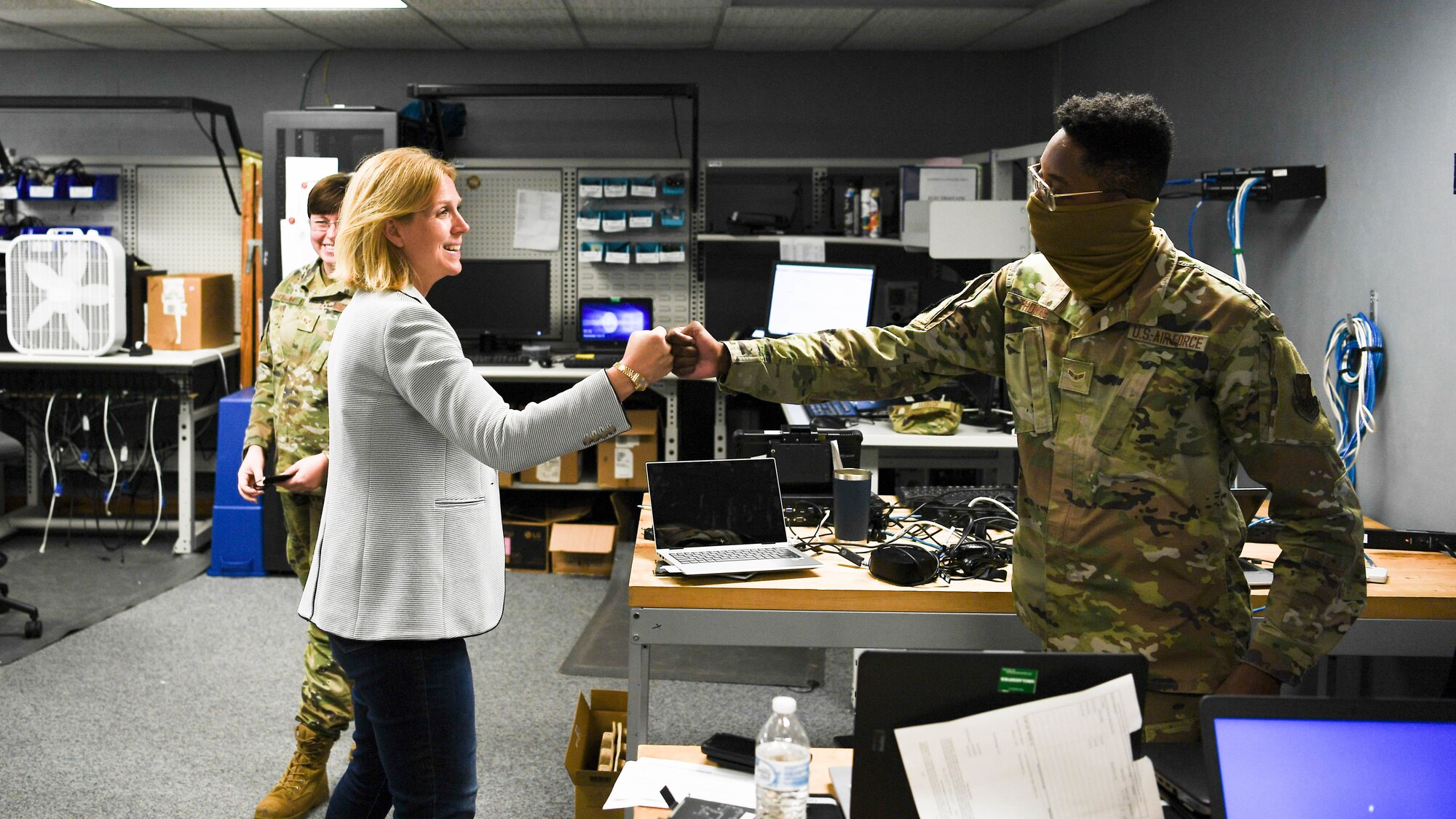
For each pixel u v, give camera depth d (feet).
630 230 16.30
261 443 8.32
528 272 16.02
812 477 8.35
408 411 5.11
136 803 8.21
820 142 16.94
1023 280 5.18
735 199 16.56
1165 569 4.73
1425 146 7.84
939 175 13.35
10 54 16.84
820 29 15.05
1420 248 7.89
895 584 6.48
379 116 14.03
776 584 6.44
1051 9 13.46
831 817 3.85
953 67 16.84
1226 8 11.03
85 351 14.08
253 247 15.16
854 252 16.42
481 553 5.32
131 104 14.80
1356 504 4.51
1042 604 5.01
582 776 6.89
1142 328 4.69
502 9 13.85
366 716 5.76
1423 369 7.88
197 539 15.02
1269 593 4.61
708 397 15.70
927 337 5.47
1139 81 13.25
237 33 15.39
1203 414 4.67
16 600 11.85
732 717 9.96
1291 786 3.30
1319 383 9.28
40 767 8.73
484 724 9.75
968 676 3.44
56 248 13.96
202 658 11.12
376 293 5.18
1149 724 4.78
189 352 14.97
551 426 4.78
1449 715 3.34
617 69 16.79
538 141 16.94
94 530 15.69
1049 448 4.97
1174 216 12.14
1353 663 7.91
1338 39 8.98
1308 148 9.48
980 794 3.38
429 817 5.32
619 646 11.66
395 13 14.15
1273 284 10.07
